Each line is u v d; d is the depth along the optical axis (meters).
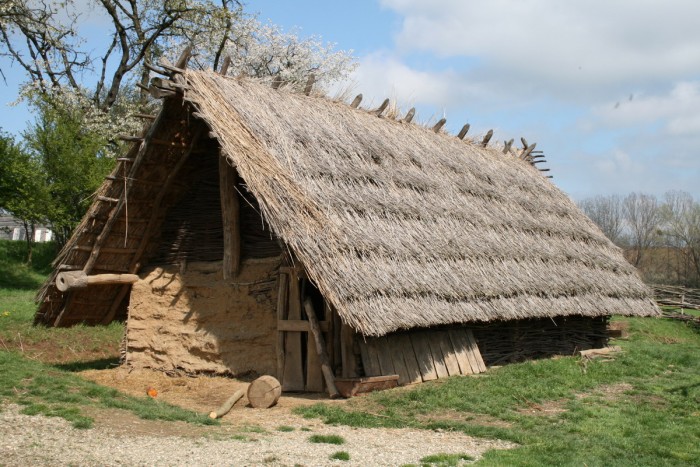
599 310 15.91
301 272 11.29
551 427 9.31
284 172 11.23
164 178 12.70
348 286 10.14
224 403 9.55
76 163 25.75
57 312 14.55
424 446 7.90
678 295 34.31
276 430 8.39
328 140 13.12
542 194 19.44
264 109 12.47
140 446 7.05
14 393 8.80
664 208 46.75
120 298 14.66
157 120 11.62
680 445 8.76
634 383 13.14
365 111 16.28
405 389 11.05
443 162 16.38
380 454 7.39
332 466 6.79
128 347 13.21
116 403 8.95
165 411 8.87
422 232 12.94
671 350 18.06
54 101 27.42
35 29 29.72
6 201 25.47
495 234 15.15
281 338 11.54
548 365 13.77
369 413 9.57
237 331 12.14
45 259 29.75
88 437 7.22
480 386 11.52
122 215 12.65
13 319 16.48
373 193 12.80
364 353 11.23
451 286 12.13
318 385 11.17
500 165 19.30
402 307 10.79
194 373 12.37
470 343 13.59
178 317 12.85
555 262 16.16
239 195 12.41
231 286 12.35
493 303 12.91
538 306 14.06
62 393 9.02
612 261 18.62
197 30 30.78
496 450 7.83
